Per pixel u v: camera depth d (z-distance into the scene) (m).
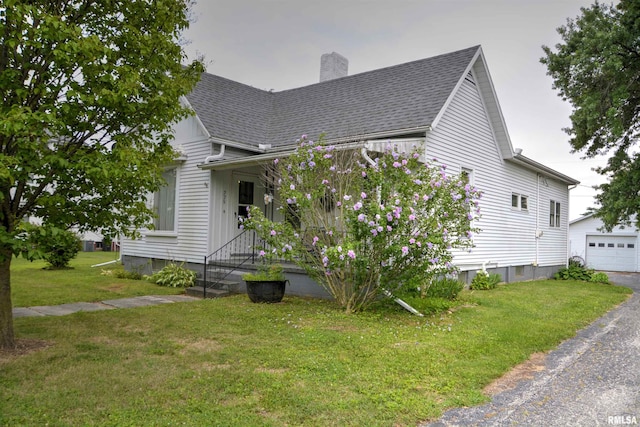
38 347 5.07
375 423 3.28
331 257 7.11
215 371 4.31
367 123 10.21
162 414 3.32
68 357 4.68
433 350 5.23
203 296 9.26
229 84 14.52
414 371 4.48
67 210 5.04
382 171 7.47
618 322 7.82
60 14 4.82
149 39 5.18
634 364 5.13
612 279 18.72
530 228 15.28
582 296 10.85
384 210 6.86
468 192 7.57
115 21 5.29
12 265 15.34
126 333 5.80
